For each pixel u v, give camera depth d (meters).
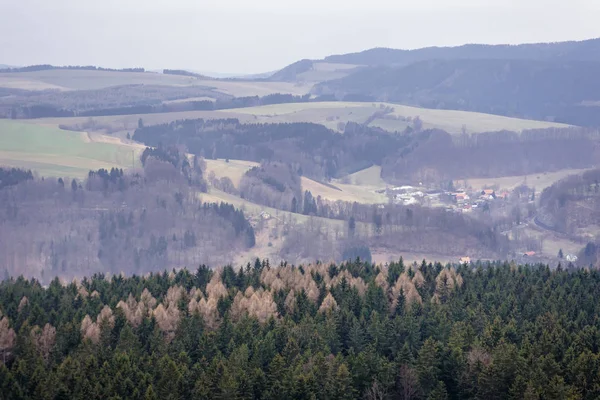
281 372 199.88
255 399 198.12
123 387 191.38
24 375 199.75
